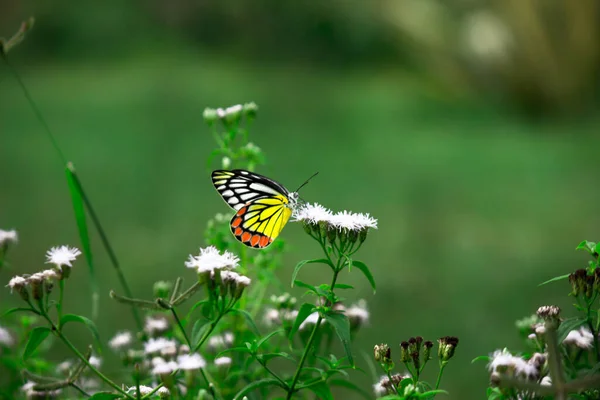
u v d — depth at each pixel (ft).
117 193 49.93
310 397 11.24
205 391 8.75
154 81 91.76
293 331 8.68
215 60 107.14
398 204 47.26
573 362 8.76
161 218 43.47
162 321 11.88
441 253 36.52
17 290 8.45
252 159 13.53
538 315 8.66
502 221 43.24
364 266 9.01
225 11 113.60
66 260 8.59
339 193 50.06
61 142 65.26
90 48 109.60
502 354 7.95
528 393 7.47
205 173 55.52
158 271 33.53
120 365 18.75
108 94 85.71
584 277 8.36
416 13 89.92
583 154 60.03
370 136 68.39
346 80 96.78
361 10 104.53
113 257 12.37
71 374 8.70
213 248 9.11
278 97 86.17
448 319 26.84
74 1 113.19
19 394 11.46
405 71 98.17
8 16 109.50
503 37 79.97
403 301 28.96
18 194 49.39
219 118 13.55
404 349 8.67
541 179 52.26
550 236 39.86
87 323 8.58
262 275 12.46
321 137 68.13
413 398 7.84
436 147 64.18
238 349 8.84
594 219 43.19
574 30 76.33
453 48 84.79
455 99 83.92
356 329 11.51
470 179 53.72
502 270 33.83
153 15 115.85
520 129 72.08
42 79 94.43
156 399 8.87
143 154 61.57
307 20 110.83
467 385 20.80
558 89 77.56
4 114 76.13
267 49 111.04
